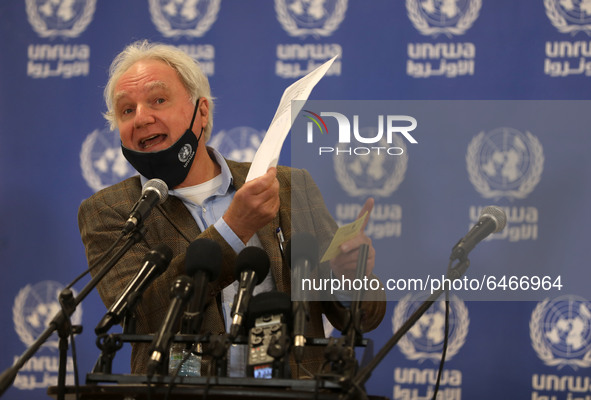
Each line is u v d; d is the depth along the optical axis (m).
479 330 6.59
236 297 3.49
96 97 7.34
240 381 3.08
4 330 7.08
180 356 3.94
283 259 4.73
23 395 6.98
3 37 7.41
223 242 4.22
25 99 7.35
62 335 3.38
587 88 6.92
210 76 7.29
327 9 7.25
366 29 7.18
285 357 3.24
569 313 6.55
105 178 7.25
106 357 3.44
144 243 4.70
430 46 7.10
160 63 4.98
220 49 7.30
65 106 7.34
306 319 3.40
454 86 7.05
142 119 4.77
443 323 6.59
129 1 7.41
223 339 3.23
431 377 6.57
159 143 4.82
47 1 7.44
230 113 7.23
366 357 3.39
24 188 7.25
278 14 7.30
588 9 6.96
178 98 4.91
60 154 7.29
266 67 7.26
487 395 6.54
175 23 7.36
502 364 6.56
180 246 4.68
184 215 4.83
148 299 4.32
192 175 5.00
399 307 6.38
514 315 6.59
